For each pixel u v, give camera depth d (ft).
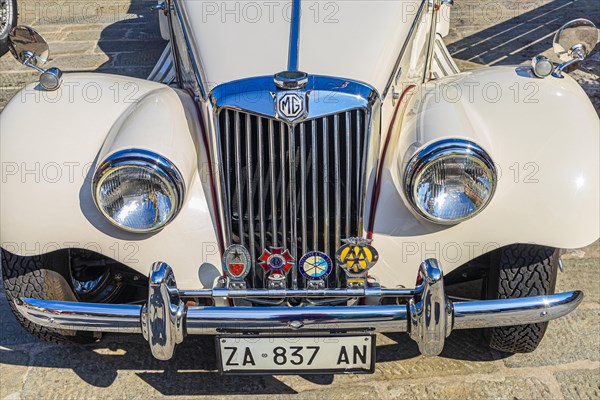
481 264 8.46
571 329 9.36
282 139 7.23
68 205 7.36
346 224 7.64
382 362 8.86
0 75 18.45
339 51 8.14
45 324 7.11
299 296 7.06
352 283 7.14
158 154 6.98
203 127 8.35
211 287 7.48
